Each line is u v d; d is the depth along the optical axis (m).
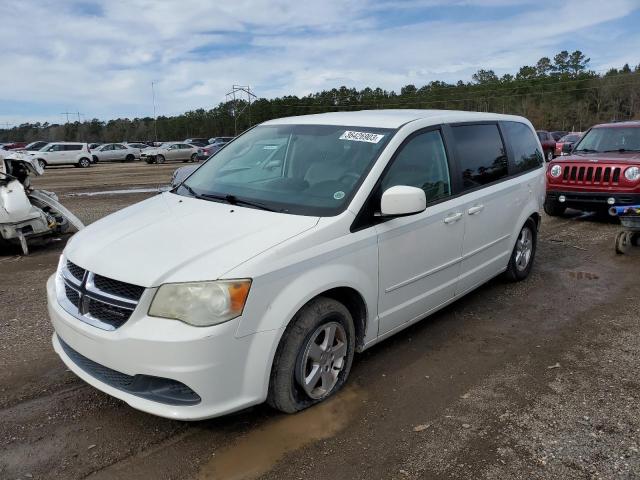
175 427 3.23
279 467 2.88
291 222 3.32
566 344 4.46
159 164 37.38
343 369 3.58
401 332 4.66
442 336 4.59
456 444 3.09
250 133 4.81
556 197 9.88
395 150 3.89
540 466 2.90
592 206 9.52
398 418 3.34
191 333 2.76
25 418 3.32
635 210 7.02
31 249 7.94
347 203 3.51
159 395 2.88
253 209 3.59
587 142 10.69
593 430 3.23
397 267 3.83
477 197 4.70
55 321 3.26
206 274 2.84
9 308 5.23
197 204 3.80
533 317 5.04
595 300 5.52
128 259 3.02
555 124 95.00
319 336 3.37
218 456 2.96
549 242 8.19
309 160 3.99
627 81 94.31
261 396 3.04
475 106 104.44
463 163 4.62
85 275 3.09
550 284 6.03
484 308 5.26
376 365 4.04
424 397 3.60
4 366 3.99
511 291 5.77
